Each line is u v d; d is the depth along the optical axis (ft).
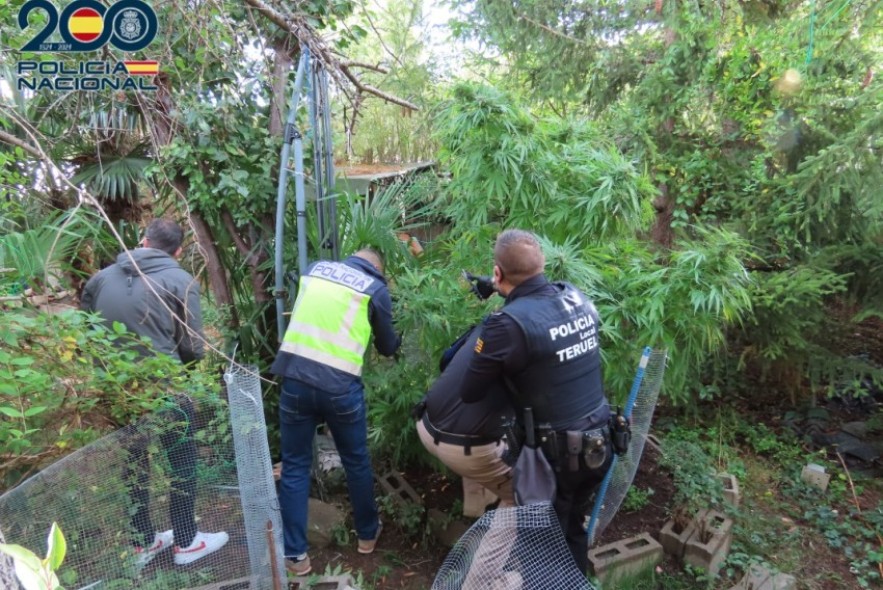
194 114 8.58
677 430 12.45
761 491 10.62
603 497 7.97
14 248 6.32
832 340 13.00
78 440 5.73
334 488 9.51
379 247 8.95
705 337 8.67
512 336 5.94
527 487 6.01
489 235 8.73
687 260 7.59
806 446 12.25
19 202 7.93
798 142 11.95
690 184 13.06
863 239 11.93
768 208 12.52
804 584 8.23
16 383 5.10
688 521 8.59
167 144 9.02
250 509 5.78
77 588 5.02
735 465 11.16
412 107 10.85
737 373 14.61
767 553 8.73
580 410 6.29
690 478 9.34
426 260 9.57
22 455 5.46
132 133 9.87
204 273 10.14
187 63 8.97
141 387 5.98
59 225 7.69
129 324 6.98
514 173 7.61
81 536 5.15
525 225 8.46
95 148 9.83
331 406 7.20
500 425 6.91
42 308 6.61
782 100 12.05
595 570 7.62
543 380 6.11
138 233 10.51
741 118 12.83
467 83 8.13
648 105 13.56
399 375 8.95
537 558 4.95
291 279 9.49
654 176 13.12
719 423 12.93
